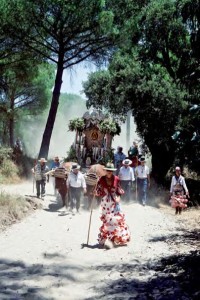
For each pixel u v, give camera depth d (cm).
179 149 2141
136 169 1664
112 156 1933
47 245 925
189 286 629
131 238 1016
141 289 643
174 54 2341
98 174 1480
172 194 1520
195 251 859
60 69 2606
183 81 1905
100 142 1975
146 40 2281
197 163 2111
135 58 2467
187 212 1589
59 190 1491
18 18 2433
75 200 1401
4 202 1261
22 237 1001
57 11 2381
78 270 745
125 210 1491
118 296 615
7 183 2228
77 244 940
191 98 2142
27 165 2623
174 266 753
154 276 703
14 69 3225
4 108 3809
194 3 1490
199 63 1769
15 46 2748
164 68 2520
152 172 2436
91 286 666
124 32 2458
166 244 958
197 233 1106
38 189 1614
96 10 2353
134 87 2247
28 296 611
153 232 1115
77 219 1270
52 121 2633
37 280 686
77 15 2370
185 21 1530
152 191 2058
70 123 1989
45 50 2805
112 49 2625
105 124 1953
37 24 2462
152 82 2219
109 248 902
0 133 4675
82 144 1992
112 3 2522
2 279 686
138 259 823
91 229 1121
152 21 2211
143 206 1612
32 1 2316
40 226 1143
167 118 2225
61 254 851
